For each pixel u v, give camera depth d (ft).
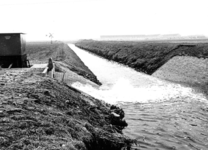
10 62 72.64
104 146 27.81
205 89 72.64
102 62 167.53
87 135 25.90
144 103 57.16
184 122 43.06
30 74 54.19
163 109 51.93
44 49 262.88
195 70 91.45
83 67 123.75
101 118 37.27
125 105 55.01
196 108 52.95
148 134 36.65
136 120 43.78
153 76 105.50
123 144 30.12
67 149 19.83
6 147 18.10
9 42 71.61
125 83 86.43
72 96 41.65
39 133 21.61
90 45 360.28
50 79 48.98
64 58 134.21
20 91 34.55
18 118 23.40
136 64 134.41
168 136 36.11
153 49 151.33
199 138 35.68
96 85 78.07
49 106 30.63
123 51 187.52
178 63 106.73
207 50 105.81
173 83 86.43
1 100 28.50
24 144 19.10
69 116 29.53
